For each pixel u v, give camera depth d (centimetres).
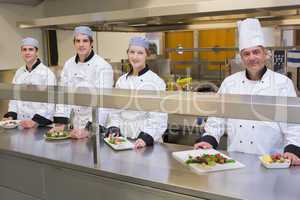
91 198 156
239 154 166
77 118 224
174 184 131
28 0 415
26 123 230
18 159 182
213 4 209
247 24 175
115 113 212
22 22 315
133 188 142
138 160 161
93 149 160
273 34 317
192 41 450
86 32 240
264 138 180
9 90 175
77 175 159
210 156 154
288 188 124
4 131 223
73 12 428
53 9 444
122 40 457
